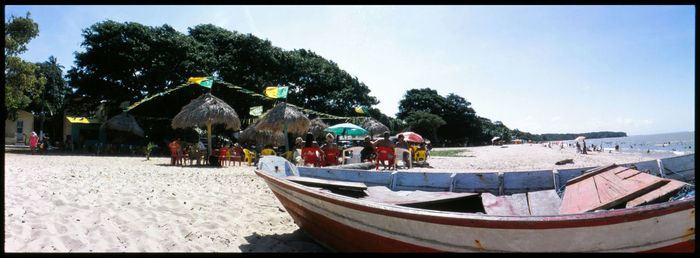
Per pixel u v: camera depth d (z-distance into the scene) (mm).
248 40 33719
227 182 9398
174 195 7156
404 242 3352
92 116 33625
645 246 2666
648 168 4840
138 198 6617
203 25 35812
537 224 2609
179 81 28484
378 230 3545
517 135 138750
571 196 4148
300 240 4887
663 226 2613
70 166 12133
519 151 43906
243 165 16391
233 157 15844
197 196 7211
